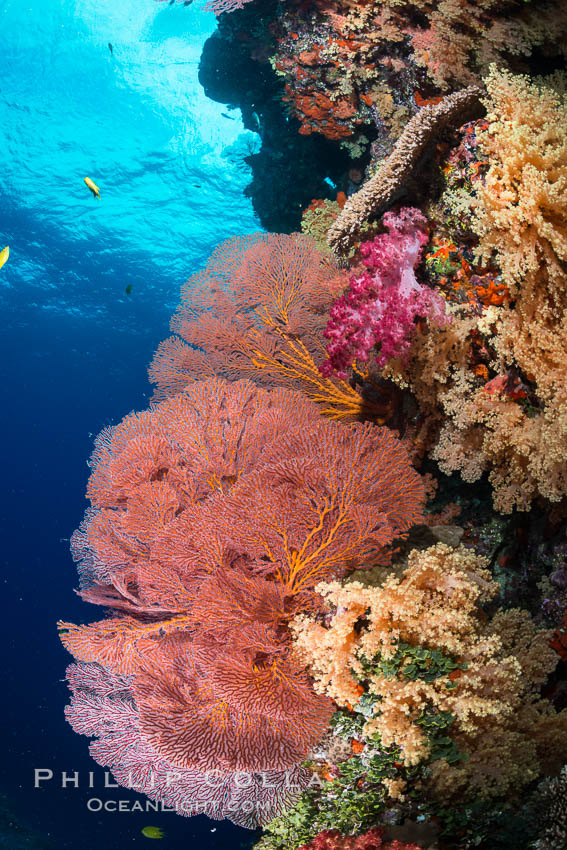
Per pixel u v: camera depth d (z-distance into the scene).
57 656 25.73
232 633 4.21
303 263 7.60
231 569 4.60
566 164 4.28
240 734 4.13
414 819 4.45
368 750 4.49
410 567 4.26
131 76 25.92
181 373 7.72
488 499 5.98
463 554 4.66
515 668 4.16
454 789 4.23
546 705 4.49
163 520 5.15
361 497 4.58
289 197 12.32
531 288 4.47
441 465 5.59
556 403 4.47
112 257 28.59
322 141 11.02
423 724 4.14
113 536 5.42
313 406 6.12
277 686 4.11
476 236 4.90
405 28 7.53
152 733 4.15
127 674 5.00
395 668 4.11
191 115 26.03
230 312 7.71
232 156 25.59
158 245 28.42
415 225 5.29
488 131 4.62
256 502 4.42
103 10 24.94
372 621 4.09
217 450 5.57
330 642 4.07
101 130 26.89
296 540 4.39
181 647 4.57
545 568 5.33
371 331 5.41
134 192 27.62
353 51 7.91
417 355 5.43
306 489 4.47
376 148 8.28
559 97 4.74
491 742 4.20
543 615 5.16
